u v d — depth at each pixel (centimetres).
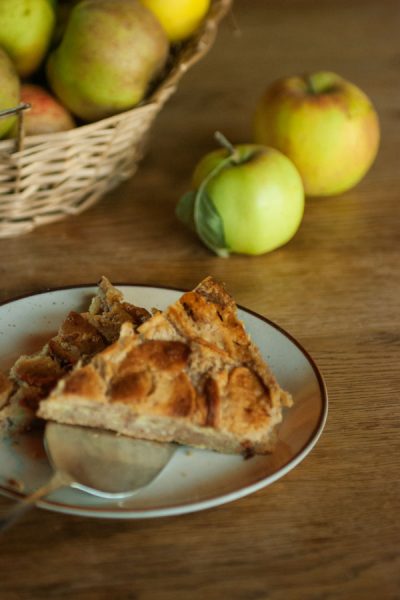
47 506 53
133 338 59
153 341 60
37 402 59
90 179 77
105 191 80
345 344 68
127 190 82
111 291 65
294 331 69
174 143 88
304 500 57
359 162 80
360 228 80
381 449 61
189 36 84
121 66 74
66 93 75
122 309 64
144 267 75
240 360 60
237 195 73
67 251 76
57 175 74
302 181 81
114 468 56
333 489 58
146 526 56
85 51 74
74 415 58
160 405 57
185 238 78
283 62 103
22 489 56
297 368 62
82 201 80
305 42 108
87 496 55
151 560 54
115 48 74
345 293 73
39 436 59
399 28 112
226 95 96
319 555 55
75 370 58
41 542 54
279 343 64
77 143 73
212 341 61
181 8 81
